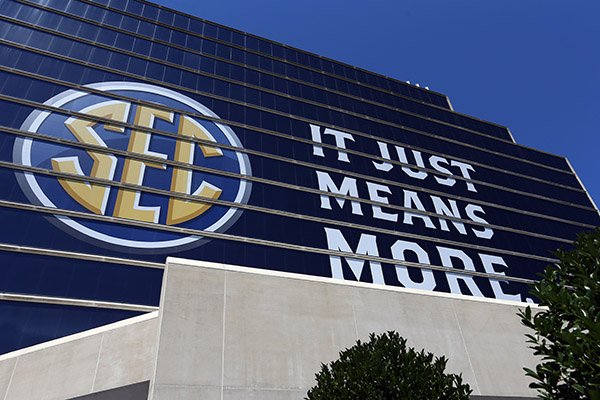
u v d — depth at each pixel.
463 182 42.03
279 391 8.20
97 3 36.59
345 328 9.54
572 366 4.24
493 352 10.40
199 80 35.47
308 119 38.62
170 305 8.52
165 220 24.62
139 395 9.32
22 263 19.59
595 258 4.85
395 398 5.64
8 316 17.89
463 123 51.50
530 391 10.01
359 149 38.59
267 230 27.45
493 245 36.53
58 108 26.69
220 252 24.75
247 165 30.81
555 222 44.09
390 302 10.38
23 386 9.66
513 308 11.49
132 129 28.28
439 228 35.16
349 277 27.45
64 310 18.98
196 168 28.36
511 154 50.81
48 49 29.98
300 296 9.70
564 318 4.70
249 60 41.62
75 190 23.44
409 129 45.22
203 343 8.26
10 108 25.12
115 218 23.31
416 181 38.78
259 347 8.60
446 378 6.02
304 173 33.03
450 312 10.76
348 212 32.00
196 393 7.66
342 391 5.85
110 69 31.41
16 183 22.16
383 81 50.56
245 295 9.25
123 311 19.97
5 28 29.52
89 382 9.34
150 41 36.47
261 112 36.22
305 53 47.16
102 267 21.17
